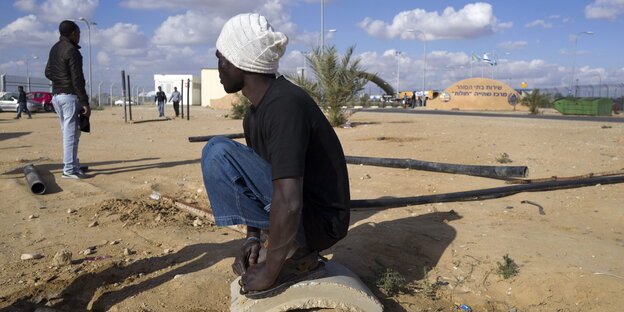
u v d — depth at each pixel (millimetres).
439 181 5719
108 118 21125
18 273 2945
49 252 3318
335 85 14602
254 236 2469
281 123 1938
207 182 2262
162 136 12625
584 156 7875
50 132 13766
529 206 4434
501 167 5438
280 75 2180
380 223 3795
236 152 2199
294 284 2236
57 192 5250
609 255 3094
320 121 2068
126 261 3125
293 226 1929
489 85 41094
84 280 2836
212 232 3766
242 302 2250
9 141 11109
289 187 1905
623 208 4297
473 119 19203
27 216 4262
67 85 5930
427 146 9297
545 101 39625
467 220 3953
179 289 2658
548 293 2645
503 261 3020
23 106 21859
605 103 26688
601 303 2502
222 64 2139
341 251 3164
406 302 2621
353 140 10836
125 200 4816
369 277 2773
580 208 4383
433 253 3213
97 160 7824
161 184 5688
